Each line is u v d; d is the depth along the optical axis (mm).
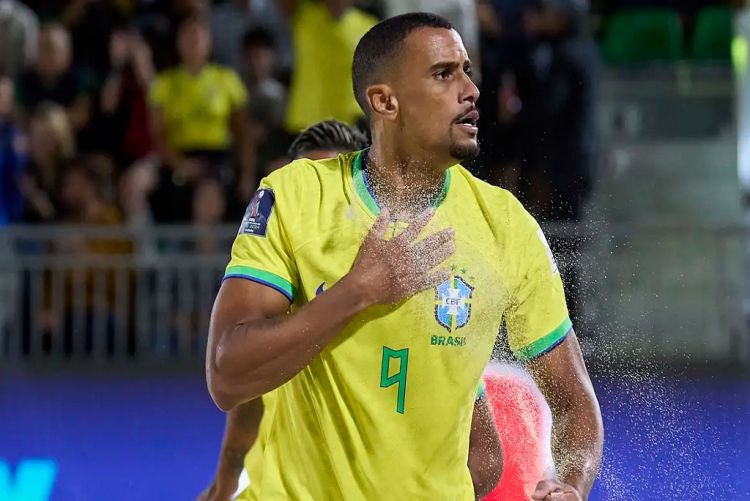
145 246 34312
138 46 37688
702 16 41938
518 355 11773
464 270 11125
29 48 38969
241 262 11055
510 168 27609
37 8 42219
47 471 24625
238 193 35781
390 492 11141
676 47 41750
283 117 36312
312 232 11109
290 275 11156
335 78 32031
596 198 37688
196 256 34375
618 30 41969
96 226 34469
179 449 26000
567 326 11672
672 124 40812
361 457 11078
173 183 35750
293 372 10586
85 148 37375
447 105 11078
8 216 35594
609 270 32875
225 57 41844
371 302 10516
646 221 38156
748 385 28328
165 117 36969
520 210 11656
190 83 36594
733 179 40094
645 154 40375
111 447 26234
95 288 34156
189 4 38906
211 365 10906
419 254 10672
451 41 11180
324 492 11266
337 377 11047
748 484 18672
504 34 33625
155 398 30594
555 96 33031
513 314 11570
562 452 11484
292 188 11312
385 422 11031
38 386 31984
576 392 11570
